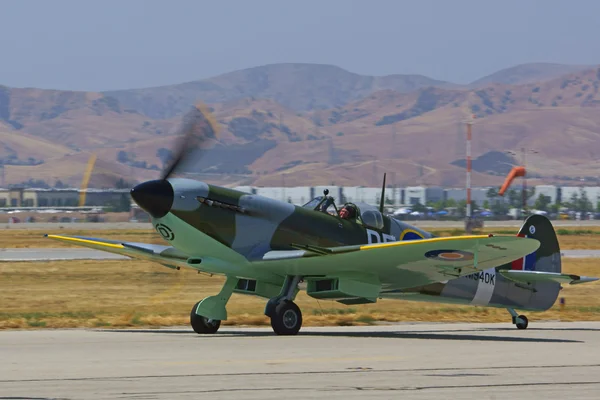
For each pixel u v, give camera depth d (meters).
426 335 62.06
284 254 58.97
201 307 61.22
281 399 32.91
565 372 40.78
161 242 69.12
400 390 35.03
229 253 59.84
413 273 60.25
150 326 68.19
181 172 59.53
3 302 87.69
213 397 33.19
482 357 46.44
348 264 58.41
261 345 51.66
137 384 35.91
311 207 64.44
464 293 68.94
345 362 43.31
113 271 127.94
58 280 113.19
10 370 39.66
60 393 33.72
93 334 59.44
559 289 75.12
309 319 75.12
